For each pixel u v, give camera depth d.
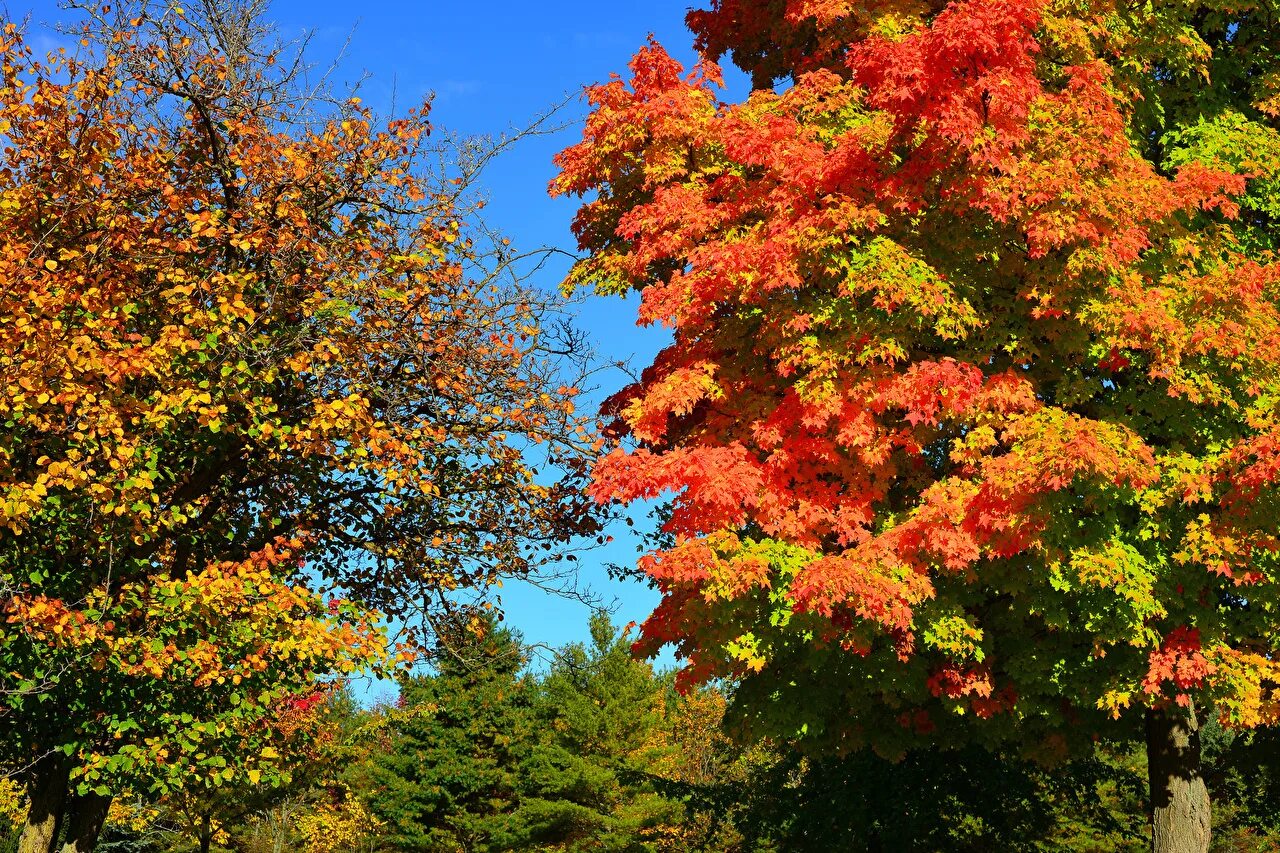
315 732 20.59
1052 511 9.84
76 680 10.05
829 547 11.34
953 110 9.54
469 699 40.12
